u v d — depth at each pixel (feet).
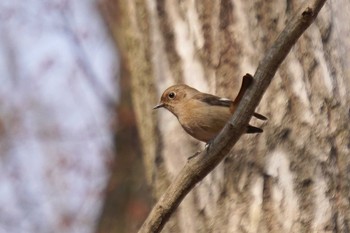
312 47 39.68
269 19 40.34
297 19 31.35
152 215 34.42
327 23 39.96
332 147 38.81
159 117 42.73
